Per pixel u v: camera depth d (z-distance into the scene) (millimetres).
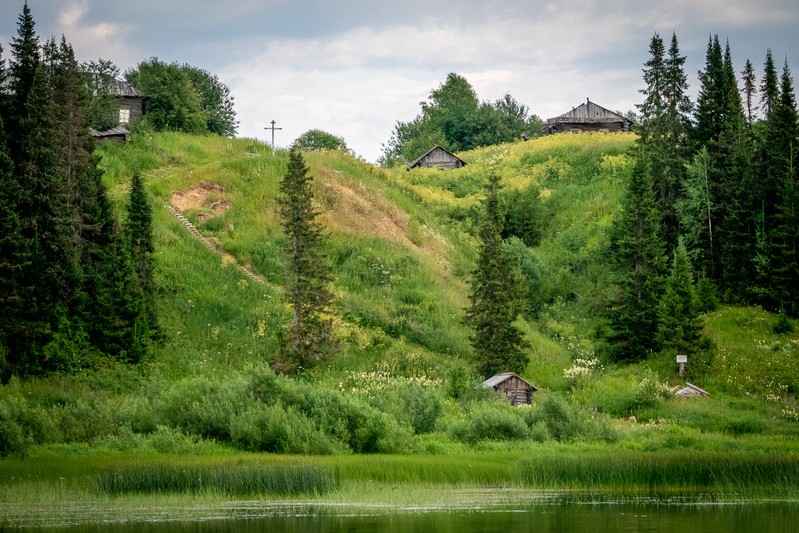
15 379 75125
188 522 41531
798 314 114688
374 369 93062
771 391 95750
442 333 102625
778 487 52531
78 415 65938
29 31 89938
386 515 43906
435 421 75938
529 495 50688
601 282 124688
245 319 97312
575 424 75000
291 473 49719
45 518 42281
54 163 85438
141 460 55000
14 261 79688
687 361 100812
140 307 86062
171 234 108500
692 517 43906
